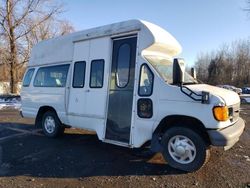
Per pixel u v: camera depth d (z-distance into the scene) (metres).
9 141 7.32
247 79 56.31
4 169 5.09
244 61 57.06
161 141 5.12
